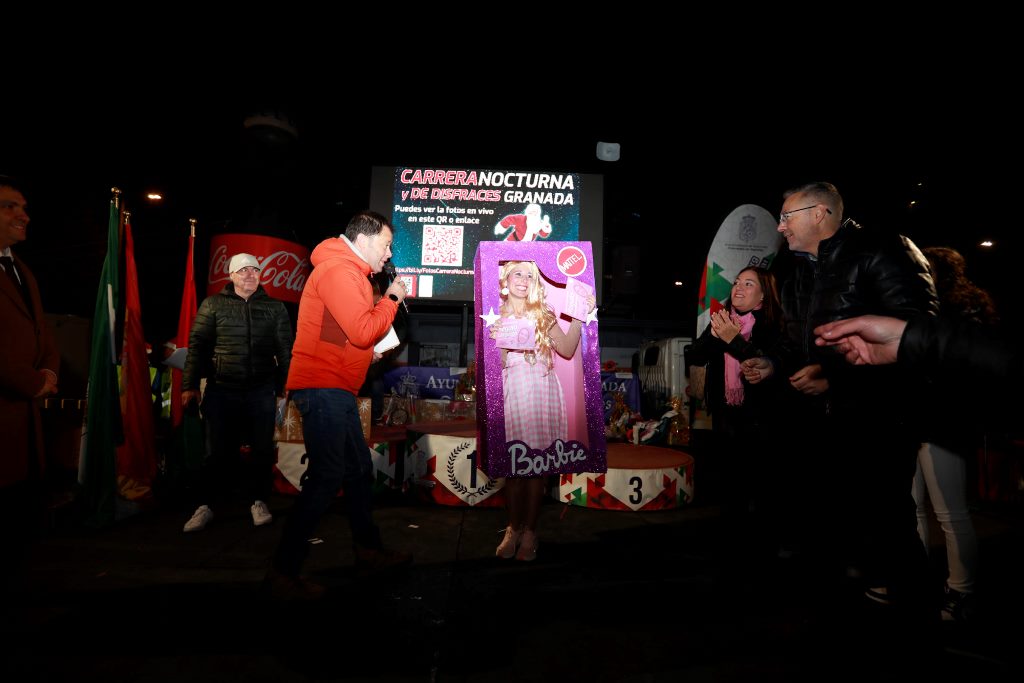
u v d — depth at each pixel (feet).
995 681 4.82
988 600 6.74
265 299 10.46
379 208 22.58
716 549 8.68
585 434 8.25
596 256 22.76
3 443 5.01
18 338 5.10
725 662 5.12
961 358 2.15
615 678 4.82
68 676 4.66
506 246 8.47
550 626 5.86
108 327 9.97
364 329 6.38
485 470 8.11
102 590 6.70
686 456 12.53
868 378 5.61
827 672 4.96
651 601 6.59
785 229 7.03
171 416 12.85
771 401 8.58
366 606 6.31
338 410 6.55
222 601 6.40
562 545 8.88
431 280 22.44
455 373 19.93
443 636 5.57
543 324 8.35
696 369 15.57
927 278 5.71
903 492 5.65
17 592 6.61
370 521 7.43
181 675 4.71
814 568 7.71
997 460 12.55
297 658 5.05
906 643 5.50
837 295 6.05
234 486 12.81
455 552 8.46
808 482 7.92
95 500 9.62
